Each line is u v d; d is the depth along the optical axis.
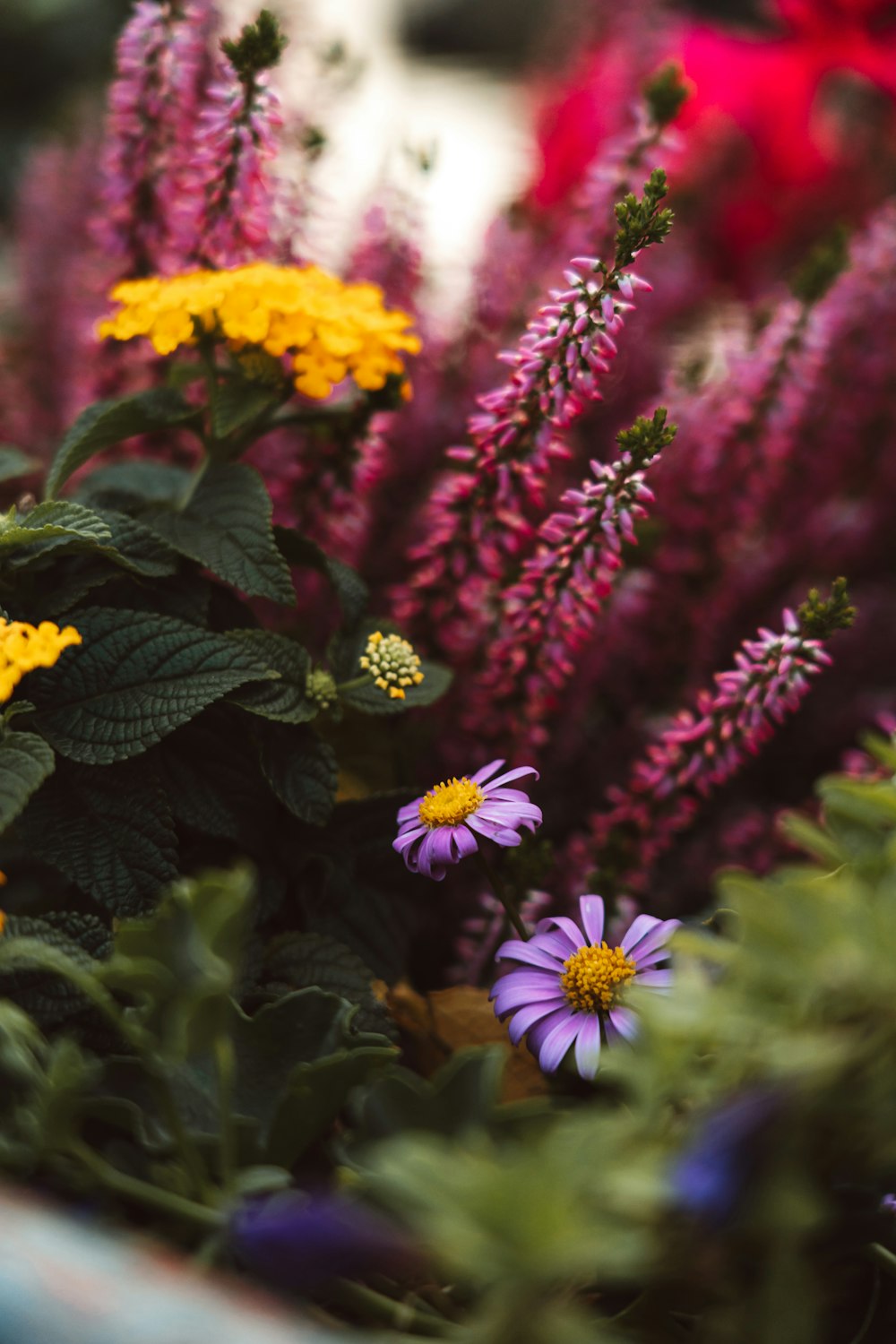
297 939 0.31
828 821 0.27
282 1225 0.24
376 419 0.37
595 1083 0.30
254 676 0.30
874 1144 0.24
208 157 0.35
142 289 0.33
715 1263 0.24
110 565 0.32
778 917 0.23
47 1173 0.27
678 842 0.40
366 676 0.33
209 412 0.34
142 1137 0.26
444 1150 0.25
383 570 0.42
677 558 0.40
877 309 0.44
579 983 0.29
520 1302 0.22
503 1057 0.26
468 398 0.44
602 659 0.40
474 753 0.36
